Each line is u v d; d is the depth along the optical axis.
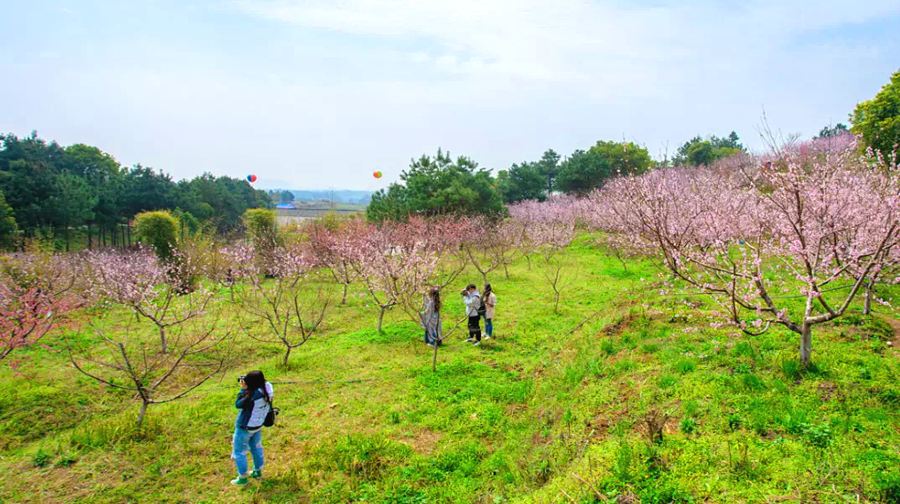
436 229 20.22
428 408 7.79
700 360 6.93
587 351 8.91
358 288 18.56
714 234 8.33
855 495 3.76
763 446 4.59
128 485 5.99
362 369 9.85
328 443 6.76
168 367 10.47
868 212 6.89
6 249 26.45
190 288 17.91
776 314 6.10
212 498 5.74
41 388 9.02
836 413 4.98
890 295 8.99
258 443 6.09
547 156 57.78
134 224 23.77
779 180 6.53
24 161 36.03
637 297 11.98
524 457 6.01
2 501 5.64
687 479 4.27
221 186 57.53
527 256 22.16
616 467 4.65
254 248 20.36
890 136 15.49
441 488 5.69
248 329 13.23
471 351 10.59
